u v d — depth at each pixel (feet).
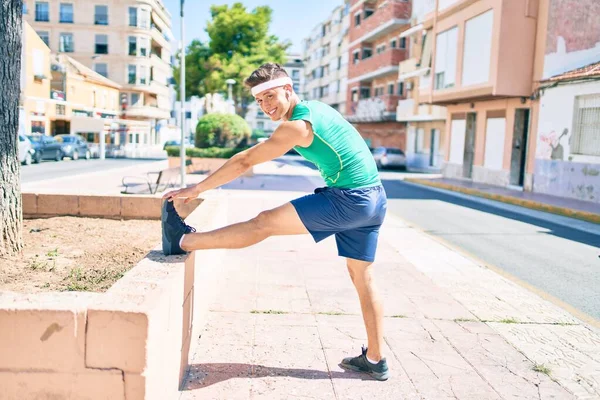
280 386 10.20
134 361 6.87
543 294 18.19
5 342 6.90
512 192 54.85
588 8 48.52
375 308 10.44
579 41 49.80
